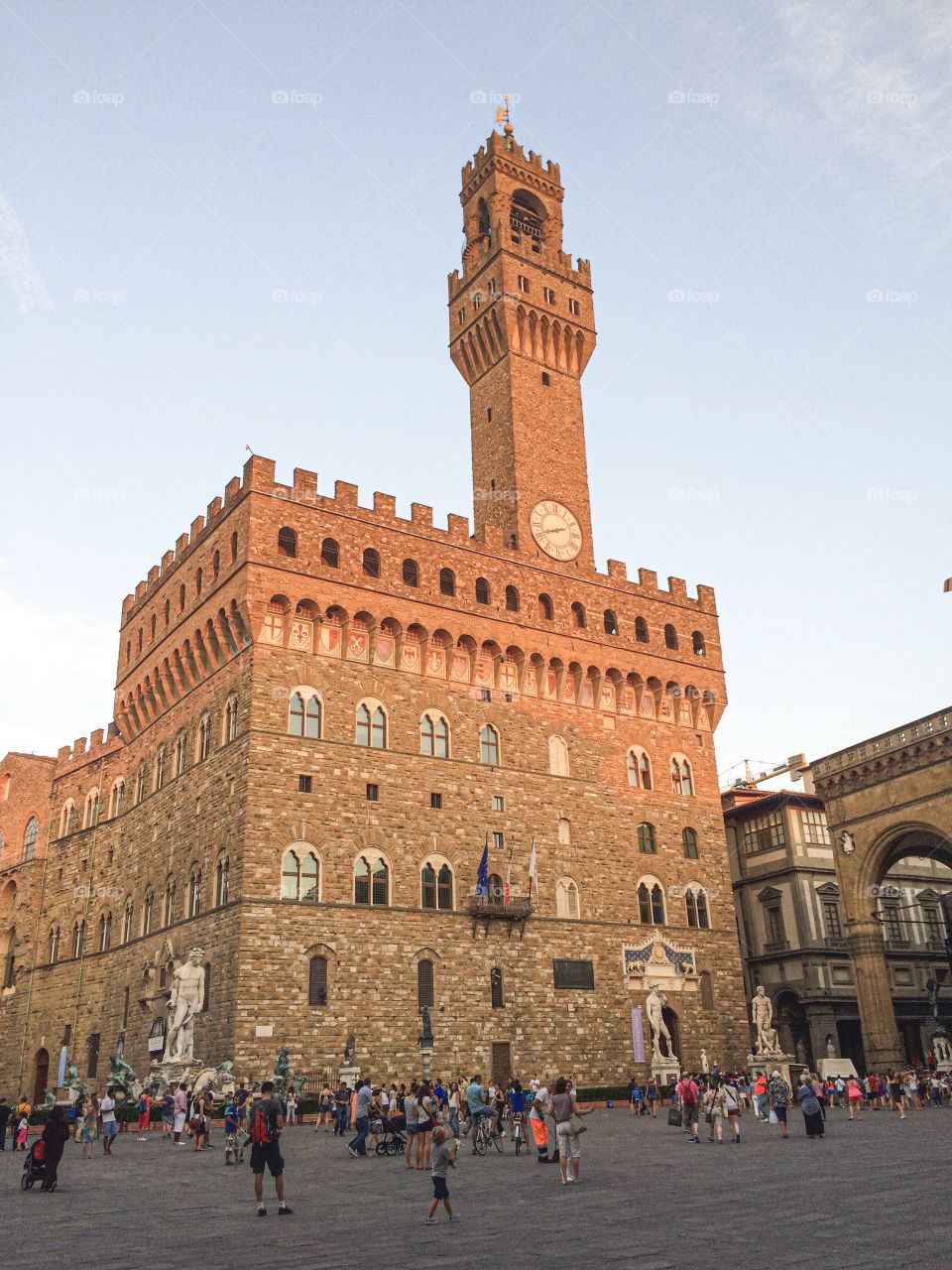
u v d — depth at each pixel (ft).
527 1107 140.56
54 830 291.79
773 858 302.45
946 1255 56.18
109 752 277.64
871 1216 70.08
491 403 281.54
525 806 233.35
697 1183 92.68
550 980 221.87
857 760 250.57
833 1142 129.49
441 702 229.04
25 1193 96.27
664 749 265.13
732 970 253.65
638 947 238.48
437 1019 203.31
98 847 270.05
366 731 216.13
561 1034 219.20
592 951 230.89
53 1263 61.31
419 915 208.44
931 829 233.96
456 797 223.30
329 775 207.41
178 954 209.87
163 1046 205.05
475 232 303.89
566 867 234.79
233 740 207.41
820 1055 274.77
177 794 229.45
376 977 198.59
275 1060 182.29
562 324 287.89
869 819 247.29
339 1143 143.95
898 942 301.63
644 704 265.75
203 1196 92.73
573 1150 96.27
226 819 203.51
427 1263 58.85
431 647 232.12
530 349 282.36
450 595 237.86
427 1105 114.83
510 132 304.91
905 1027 295.89
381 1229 71.61
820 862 299.79
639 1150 128.16
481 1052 206.69
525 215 307.17
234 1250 64.49
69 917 272.31
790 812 301.22
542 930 224.94
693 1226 68.95
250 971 185.47
